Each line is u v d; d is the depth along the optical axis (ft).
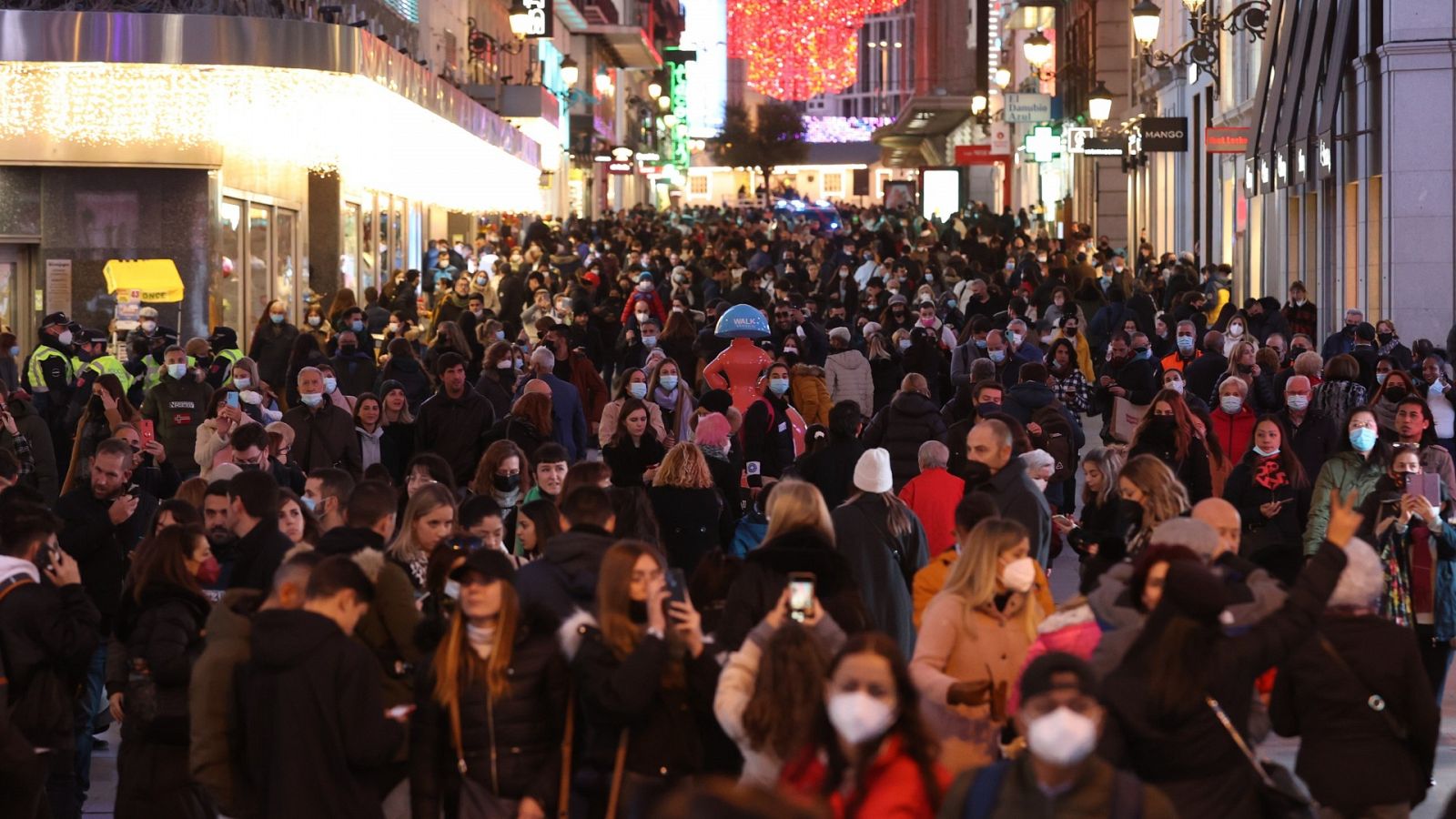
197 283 109.50
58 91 102.94
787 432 69.36
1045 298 137.59
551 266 160.04
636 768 28.76
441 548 34.24
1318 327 139.54
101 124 104.17
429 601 34.22
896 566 42.04
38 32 92.84
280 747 28.96
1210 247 192.44
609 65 384.88
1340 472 47.98
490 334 101.81
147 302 102.12
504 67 262.06
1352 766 29.43
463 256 168.86
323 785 29.01
